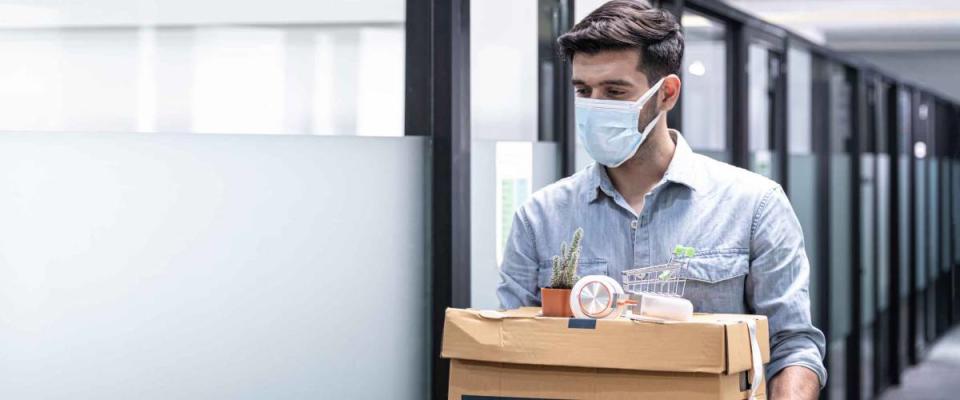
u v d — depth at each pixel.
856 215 6.08
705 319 1.38
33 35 1.64
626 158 1.60
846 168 6.01
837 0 7.36
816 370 1.53
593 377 1.36
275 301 2.10
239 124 2.00
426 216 2.49
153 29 1.82
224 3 1.95
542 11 3.00
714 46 4.07
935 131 9.10
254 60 2.01
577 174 1.71
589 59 1.56
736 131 4.21
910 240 7.83
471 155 2.59
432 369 2.52
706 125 3.97
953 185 10.27
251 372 2.06
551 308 1.43
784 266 1.58
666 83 1.58
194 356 1.94
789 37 4.81
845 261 5.94
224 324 2.00
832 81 5.72
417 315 2.49
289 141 2.10
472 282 2.62
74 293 1.72
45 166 1.67
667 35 1.55
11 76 1.61
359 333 2.31
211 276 1.96
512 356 1.38
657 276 1.59
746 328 1.37
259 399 2.08
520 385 1.40
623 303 1.39
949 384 7.14
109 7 1.75
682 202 1.61
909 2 7.52
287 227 2.12
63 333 1.71
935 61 11.12
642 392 1.35
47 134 1.67
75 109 1.71
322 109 2.18
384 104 2.34
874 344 6.59
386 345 2.39
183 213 1.90
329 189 2.21
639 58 1.54
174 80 1.86
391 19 2.34
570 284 1.44
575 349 1.36
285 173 2.10
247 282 2.04
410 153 2.42
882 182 6.86
